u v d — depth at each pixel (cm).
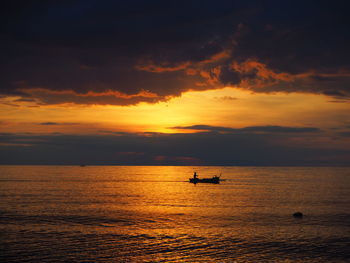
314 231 5291
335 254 4094
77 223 5828
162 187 14612
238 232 5219
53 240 4616
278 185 16100
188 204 8588
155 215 6781
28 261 3750
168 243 4547
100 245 4403
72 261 3766
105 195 10788
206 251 4200
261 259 3912
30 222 5853
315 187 14762
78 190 12594
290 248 4344
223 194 11412
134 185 15800
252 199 9831
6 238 4688
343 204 8638
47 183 16425
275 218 6481
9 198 9519
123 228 5456
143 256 3978
